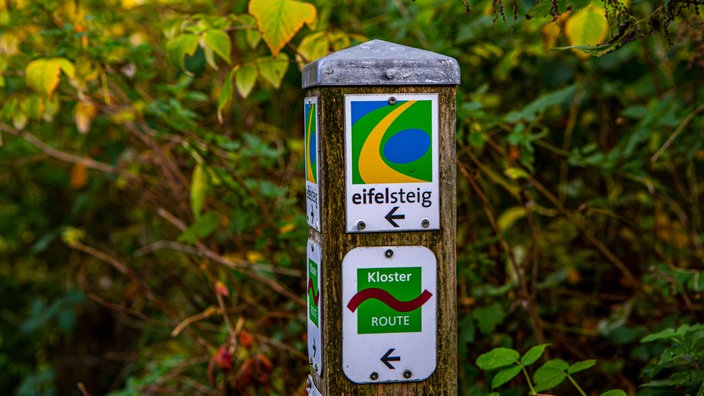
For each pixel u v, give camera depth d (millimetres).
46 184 5445
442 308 1671
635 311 2961
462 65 3141
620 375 2814
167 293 4547
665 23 1781
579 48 1845
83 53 2719
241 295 3004
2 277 5582
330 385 1654
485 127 2711
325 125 1617
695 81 3051
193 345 3719
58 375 5512
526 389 2779
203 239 3393
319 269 1677
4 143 4484
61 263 5469
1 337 5559
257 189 2965
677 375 1976
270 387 2854
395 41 3180
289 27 2170
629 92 3564
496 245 2996
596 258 3262
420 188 1646
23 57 2916
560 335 2936
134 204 4492
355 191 1632
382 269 1650
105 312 5395
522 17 2725
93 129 4168
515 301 2871
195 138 2881
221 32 2428
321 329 1671
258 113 3684
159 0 3459
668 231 3248
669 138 3016
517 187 3057
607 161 2902
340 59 1608
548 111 3529
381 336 1660
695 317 2625
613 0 1838
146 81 3449
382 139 1629
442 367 1679
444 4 3031
